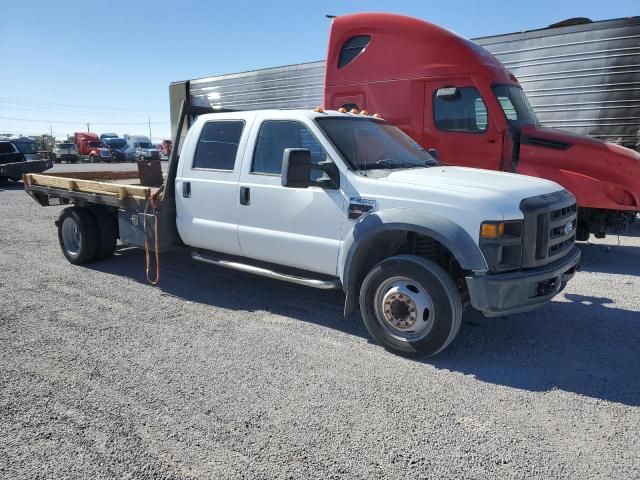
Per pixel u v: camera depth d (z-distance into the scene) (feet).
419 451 9.50
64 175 28.27
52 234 30.99
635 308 17.83
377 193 14.10
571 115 28.32
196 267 22.98
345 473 8.87
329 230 15.03
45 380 12.10
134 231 20.30
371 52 28.27
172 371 12.64
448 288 12.90
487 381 12.35
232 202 17.35
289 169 13.79
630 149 24.17
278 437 9.89
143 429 10.11
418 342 13.37
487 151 25.29
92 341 14.47
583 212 24.73
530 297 12.96
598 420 10.64
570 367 13.17
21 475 8.71
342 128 16.25
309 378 12.36
